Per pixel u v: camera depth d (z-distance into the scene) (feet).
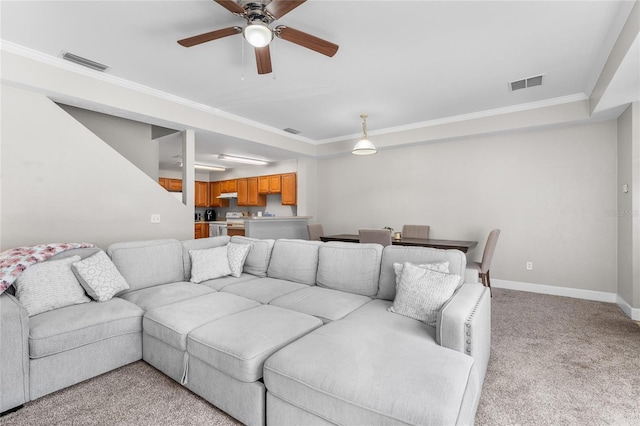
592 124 12.59
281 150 18.35
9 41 8.32
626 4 6.82
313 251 9.38
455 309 5.45
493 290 14.03
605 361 7.39
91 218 10.45
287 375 4.53
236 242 11.07
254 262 10.37
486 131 13.99
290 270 9.53
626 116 11.00
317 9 7.06
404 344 5.10
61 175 9.81
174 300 7.79
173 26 7.73
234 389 5.24
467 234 15.31
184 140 13.42
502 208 14.48
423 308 6.29
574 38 8.22
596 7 6.97
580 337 8.79
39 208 9.38
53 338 5.96
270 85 11.27
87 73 9.91
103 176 10.75
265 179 24.81
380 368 4.36
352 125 16.35
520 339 8.67
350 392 4.00
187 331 6.08
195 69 10.00
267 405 4.87
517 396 6.02
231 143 16.37
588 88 11.32
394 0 6.75
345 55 9.12
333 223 20.29
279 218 18.66
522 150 14.01
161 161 23.63
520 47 8.70
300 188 20.81
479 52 8.96
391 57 9.25
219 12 7.22
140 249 9.09
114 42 8.43
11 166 8.90
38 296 6.71
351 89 11.62
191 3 6.88
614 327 9.53
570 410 5.60
